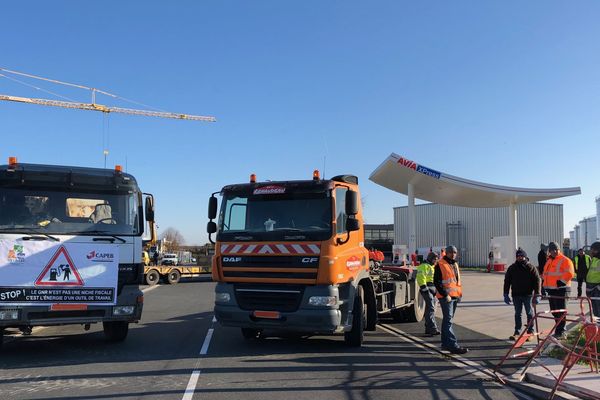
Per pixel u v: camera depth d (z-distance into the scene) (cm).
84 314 881
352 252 945
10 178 863
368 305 1108
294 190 927
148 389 664
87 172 920
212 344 995
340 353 910
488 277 3089
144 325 1269
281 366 802
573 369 750
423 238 5375
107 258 900
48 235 867
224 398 629
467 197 3120
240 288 922
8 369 776
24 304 839
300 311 873
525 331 780
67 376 732
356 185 1002
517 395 659
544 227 4891
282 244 895
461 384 705
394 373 762
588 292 1092
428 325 1120
